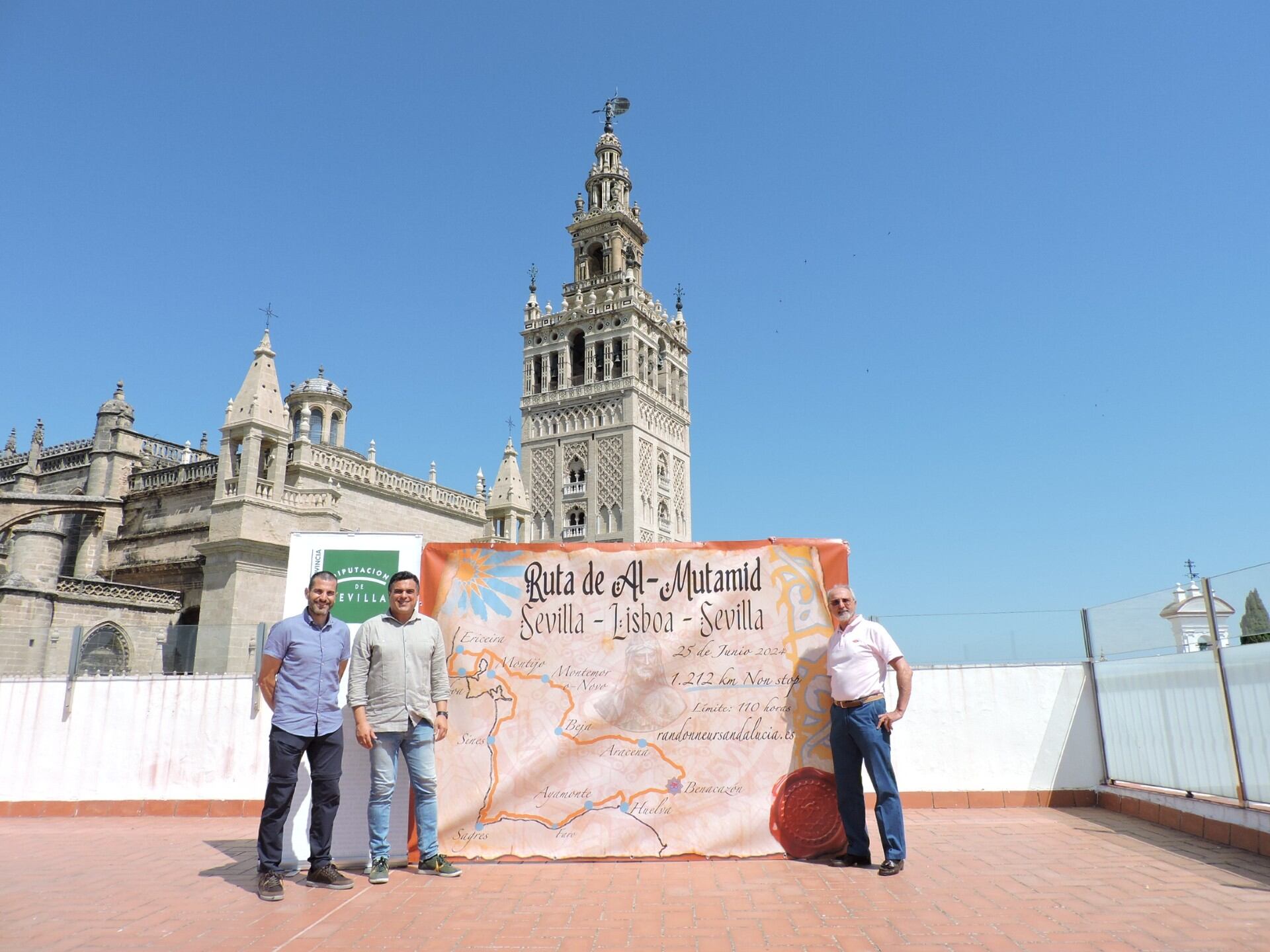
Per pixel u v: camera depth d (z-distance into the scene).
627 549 9.65
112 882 8.12
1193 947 5.82
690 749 9.12
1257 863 8.27
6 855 9.45
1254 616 8.74
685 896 7.38
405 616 8.61
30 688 12.96
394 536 9.97
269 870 7.56
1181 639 10.16
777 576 9.56
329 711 8.21
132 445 42.44
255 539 29.52
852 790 8.65
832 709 8.88
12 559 30.23
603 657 9.37
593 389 81.06
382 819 8.20
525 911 6.99
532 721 9.21
